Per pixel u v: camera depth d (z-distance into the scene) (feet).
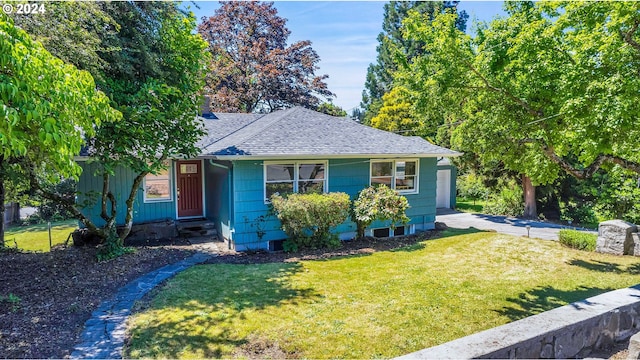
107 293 20.13
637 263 27.32
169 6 29.32
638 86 17.35
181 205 38.75
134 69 27.81
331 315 17.53
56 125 11.37
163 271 24.53
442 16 25.61
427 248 32.48
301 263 27.17
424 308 18.61
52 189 44.34
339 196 32.14
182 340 14.76
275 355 13.78
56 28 20.58
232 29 84.64
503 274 24.70
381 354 13.98
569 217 51.90
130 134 25.22
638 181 41.34
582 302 12.48
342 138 37.50
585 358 11.12
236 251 30.91
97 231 27.37
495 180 55.21
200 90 31.22
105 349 13.94
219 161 33.76
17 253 27.68
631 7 17.84
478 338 9.60
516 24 23.32
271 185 32.65
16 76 10.32
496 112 25.63
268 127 36.19
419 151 38.32
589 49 19.84
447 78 25.17
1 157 24.39
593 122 18.58
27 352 13.34
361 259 28.55
